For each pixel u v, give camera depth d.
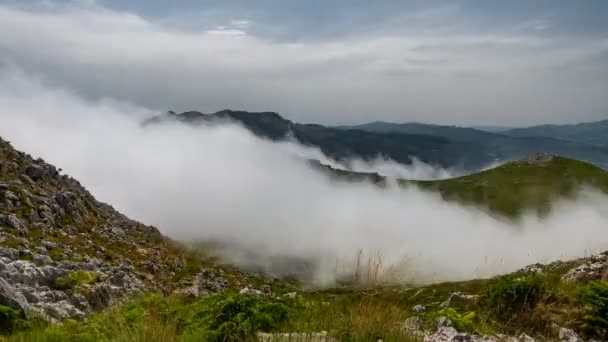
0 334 11.71
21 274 18.75
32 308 14.18
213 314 10.48
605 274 16.91
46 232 48.06
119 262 49.44
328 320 10.22
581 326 11.95
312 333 9.62
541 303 12.76
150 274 51.41
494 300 13.41
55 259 35.88
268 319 10.30
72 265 31.19
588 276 17.28
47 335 11.05
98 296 19.09
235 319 10.03
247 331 9.57
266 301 11.32
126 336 9.52
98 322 11.77
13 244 34.72
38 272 19.89
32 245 37.25
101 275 22.30
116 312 12.02
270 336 9.78
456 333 11.24
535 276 13.99
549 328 12.06
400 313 10.48
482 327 12.21
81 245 50.34
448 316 12.20
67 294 18.41
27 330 11.85
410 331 10.24
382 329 9.72
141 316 11.00
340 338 9.56
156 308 11.44
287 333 9.95
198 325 10.32
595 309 12.12
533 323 12.35
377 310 10.20
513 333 12.13
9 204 49.09
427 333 10.97
